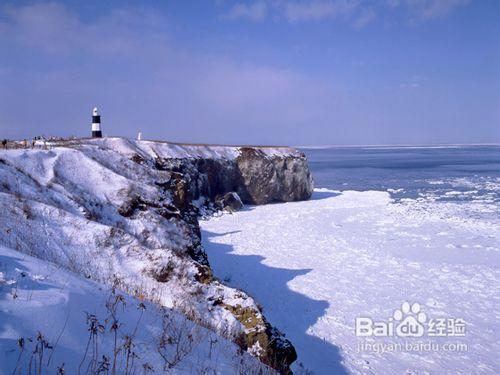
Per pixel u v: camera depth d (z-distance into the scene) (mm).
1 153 14500
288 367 8227
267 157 45500
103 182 15875
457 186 53250
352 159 146000
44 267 6004
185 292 8953
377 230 28562
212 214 35656
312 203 43719
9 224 8836
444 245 23891
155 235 13867
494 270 19047
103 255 9500
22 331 4062
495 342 12305
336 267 19844
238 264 20328
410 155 175500
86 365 4129
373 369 10578
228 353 6617
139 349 4984
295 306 14742
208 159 41844
